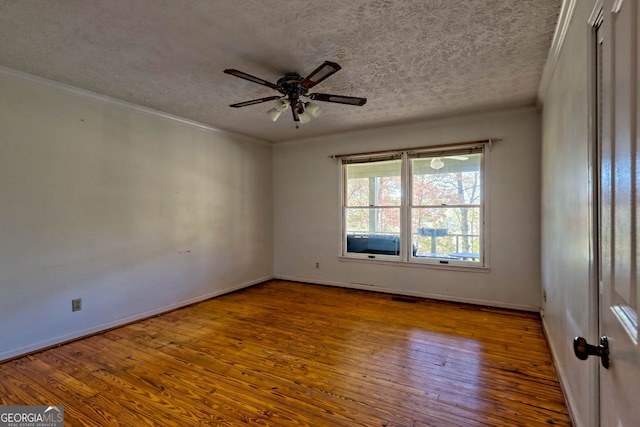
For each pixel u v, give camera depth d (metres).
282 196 5.79
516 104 3.80
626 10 0.70
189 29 2.21
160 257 4.02
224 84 3.14
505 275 4.11
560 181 2.41
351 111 4.02
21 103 2.87
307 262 5.57
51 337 3.04
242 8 1.98
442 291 4.48
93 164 3.37
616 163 0.77
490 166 4.16
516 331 3.33
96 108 3.40
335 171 5.27
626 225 0.70
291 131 5.00
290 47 2.46
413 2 1.94
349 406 2.10
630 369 0.68
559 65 2.40
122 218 3.63
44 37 2.29
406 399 2.17
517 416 1.98
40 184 2.98
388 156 4.84
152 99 3.54
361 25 2.18
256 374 2.50
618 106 0.76
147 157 3.88
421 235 4.65
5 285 2.78
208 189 4.66
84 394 2.24
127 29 2.20
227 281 4.95
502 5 1.98
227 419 1.98
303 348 2.97
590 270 1.54
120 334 3.33
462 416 1.99
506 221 4.09
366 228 5.08
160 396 2.21
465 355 2.80
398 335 3.25
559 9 2.01
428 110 4.00
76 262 3.23
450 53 2.58
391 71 2.90
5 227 2.78
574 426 1.85
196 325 3.58
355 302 4.41
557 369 2.43
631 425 0.67
